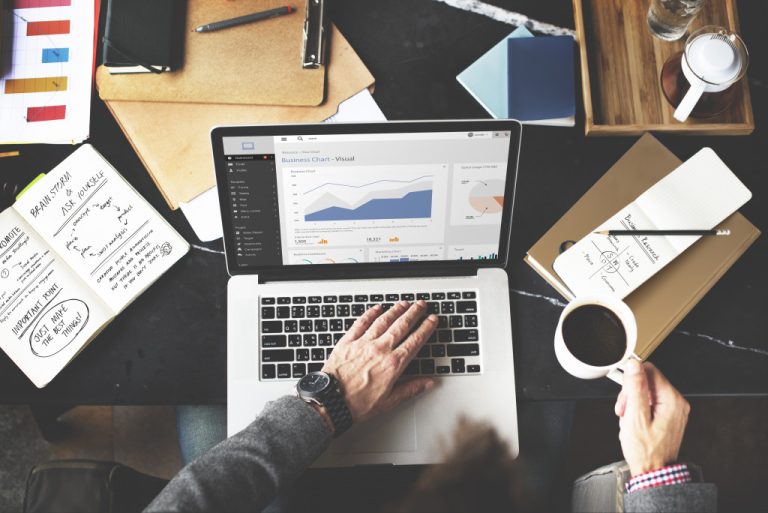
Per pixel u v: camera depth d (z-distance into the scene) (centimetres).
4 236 99
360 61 105
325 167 88
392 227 94
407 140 86
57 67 106
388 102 105
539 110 102
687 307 95
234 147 85
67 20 107
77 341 96
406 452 93
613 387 95
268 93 104
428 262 98
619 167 101
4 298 98
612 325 92
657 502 82
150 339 98
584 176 103
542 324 98
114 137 104
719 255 96
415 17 108
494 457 67
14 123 104
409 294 97
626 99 104
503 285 97
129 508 93
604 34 105
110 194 101
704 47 93
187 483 82
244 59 105
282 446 85
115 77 104
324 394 88
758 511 148
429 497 64
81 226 100
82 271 99
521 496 65
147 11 102
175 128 104
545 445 111
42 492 91
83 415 156
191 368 97
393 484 105
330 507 104
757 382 96
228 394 94
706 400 153
